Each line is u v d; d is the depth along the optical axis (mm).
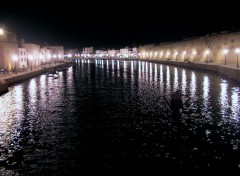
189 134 17812
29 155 14844
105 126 19891
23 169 13266
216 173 12750
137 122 20781
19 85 41719
